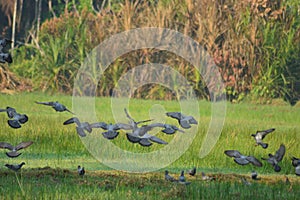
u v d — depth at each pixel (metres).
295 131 18.95
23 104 25.58
